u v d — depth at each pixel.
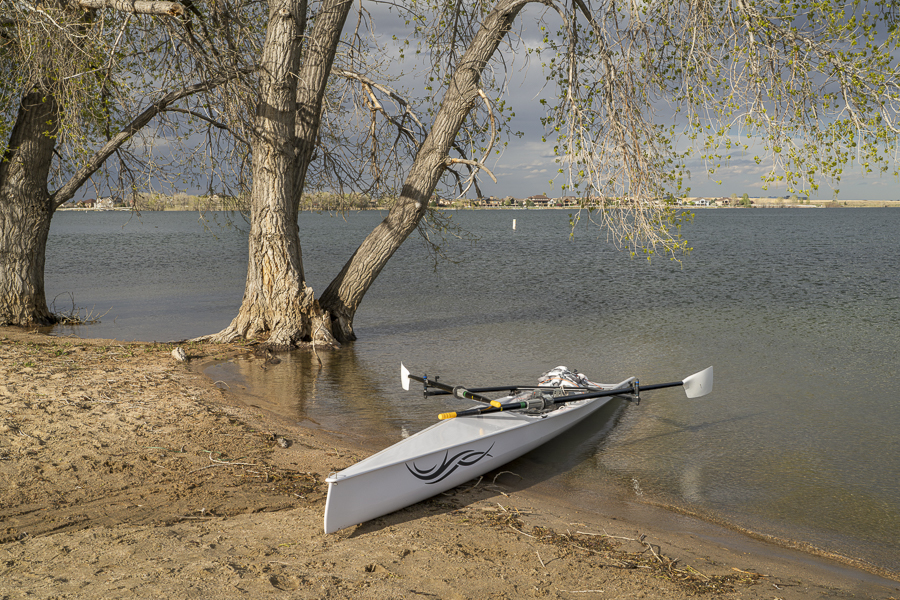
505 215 166.88
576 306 18.11
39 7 9.89
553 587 3.75
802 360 11.23
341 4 12.30
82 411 7.14
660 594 3.73
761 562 4.34
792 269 28.67
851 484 5.94
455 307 18.05
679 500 5.53
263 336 12.26
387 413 8.00
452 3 12.58
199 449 6.16
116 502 4.80
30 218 13.59
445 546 4.27
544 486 5.81
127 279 24.83
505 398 7.09
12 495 4.83
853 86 7.89
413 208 12.85
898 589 4.03
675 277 25.83
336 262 33.06
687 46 9.30
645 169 9.88
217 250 42.09
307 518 4.66
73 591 3.33
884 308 17.31
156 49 11.14
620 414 8.18
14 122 12.08
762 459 6.59
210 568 3.69
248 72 10.98
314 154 13.64
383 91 13.65
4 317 13.61
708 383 7.71
